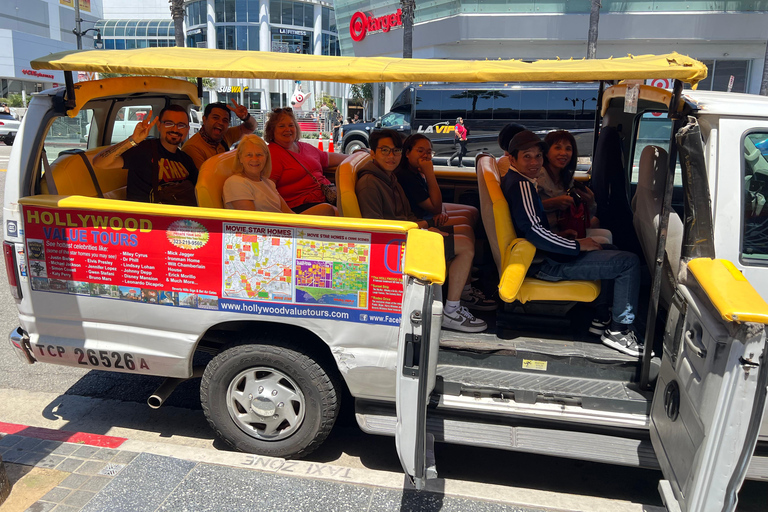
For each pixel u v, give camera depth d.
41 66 2.96
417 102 16.12
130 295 3.19
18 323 5.40
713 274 2.39
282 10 50.53
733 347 2.11
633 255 3.18
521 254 3.28
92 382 4.37
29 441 3.37
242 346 3.16
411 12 17.70
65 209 3.16
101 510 2.81
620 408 2.94
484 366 3.22
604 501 2.98
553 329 3.43
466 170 5.26
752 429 2.09
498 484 3.29
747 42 19.72
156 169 4.08
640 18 19.77
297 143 4.97
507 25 20.66
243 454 3.29
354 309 2.98
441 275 2.41
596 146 4.52
